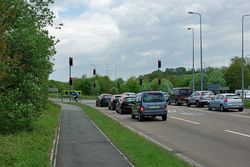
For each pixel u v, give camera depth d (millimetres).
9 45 15359
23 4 16281
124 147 14602
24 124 16938
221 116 32031
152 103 29250
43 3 18438
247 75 117938
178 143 16969
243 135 19156
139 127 24469
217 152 14383
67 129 21281
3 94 15383
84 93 106375
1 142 12891
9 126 16250
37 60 16453
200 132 20906
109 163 11539
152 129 23125
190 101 50656
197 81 119938
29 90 16141
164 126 24859
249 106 46062
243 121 26969
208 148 15391
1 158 10516
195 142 17188
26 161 10617
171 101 56562
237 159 12938
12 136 14734
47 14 18688
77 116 31406
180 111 39875
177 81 134500
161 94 29625
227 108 38969
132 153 13188
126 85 110125
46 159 11672
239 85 117875
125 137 17719
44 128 18844
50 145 14578
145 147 14578
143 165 11094
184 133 20750
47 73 18875
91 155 12938
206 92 49344
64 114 33719
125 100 38500
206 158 13195
